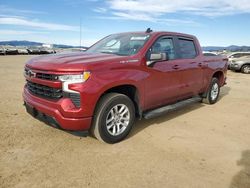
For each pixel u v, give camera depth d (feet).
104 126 12.12
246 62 55.42
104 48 15.93
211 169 10.64
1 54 135.64
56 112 11.19
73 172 9.97
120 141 13.12
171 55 16.35
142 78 13.52
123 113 13.05
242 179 9.95
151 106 14.96
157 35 15.17
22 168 10.09
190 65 17.71
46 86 11.73
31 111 12.81
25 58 95.09
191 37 18.74
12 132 13.65
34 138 13.01
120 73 12.34
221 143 13.48
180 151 12.24
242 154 12.21
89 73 11.12
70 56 13.19
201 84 19.85
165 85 15.40
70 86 10.96
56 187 8.96
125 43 15.25
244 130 15.78
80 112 11.06
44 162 10.65
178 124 16.42
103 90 11.59
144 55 13.83
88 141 12.92
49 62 12.01
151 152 12.01
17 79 33.04
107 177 9.73
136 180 9.61
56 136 13.38
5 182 9.10
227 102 23.77
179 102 17.69
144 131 14.79
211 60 20.85
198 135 14.55
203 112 19.72
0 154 11.13
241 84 37.19
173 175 10.04
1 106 18.62
